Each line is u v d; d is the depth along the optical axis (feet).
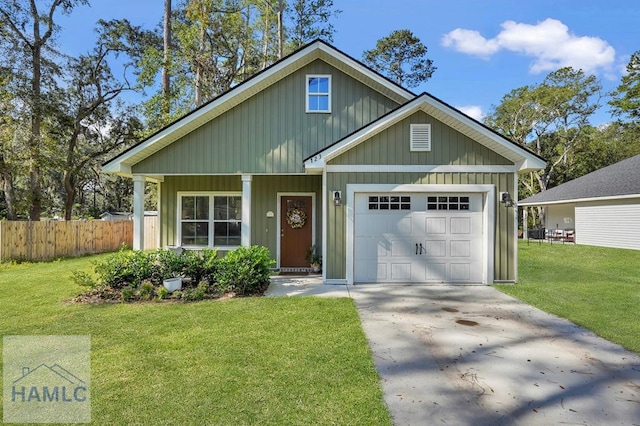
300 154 29.73
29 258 41.81
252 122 29.63
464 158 26.53
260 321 17.51
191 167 29.27
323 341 14.90
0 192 77.41
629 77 83.10
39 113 52.60
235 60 61.72
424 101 25.21
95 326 16.63
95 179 113.29
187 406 9.91
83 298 21.75
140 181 29.22
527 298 22.72
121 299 21.59
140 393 10.57
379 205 27.07
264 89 29.81
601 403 10.44
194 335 15.46
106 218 105.40
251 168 29.53
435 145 26.55
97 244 51.65
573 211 76.18
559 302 21.84
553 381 11.77
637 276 31.86
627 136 111.75
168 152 29.22
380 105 30.17
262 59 62.54
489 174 26.61
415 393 10.91
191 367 12.32
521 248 55.93
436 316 18.89
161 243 34.42
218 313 18.85
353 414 9.65
